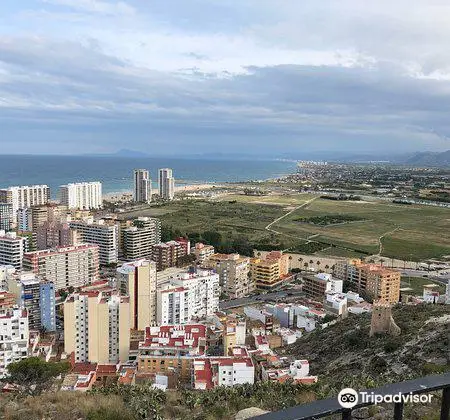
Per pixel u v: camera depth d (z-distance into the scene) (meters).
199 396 46.16
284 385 53.69
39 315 136.50
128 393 47.47
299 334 131.50
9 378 66.75
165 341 103.00
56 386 72.25
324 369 91.19
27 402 41.66
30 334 118.75
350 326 114.06
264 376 90.31
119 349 116.44
